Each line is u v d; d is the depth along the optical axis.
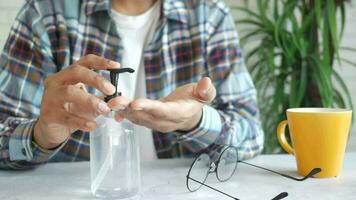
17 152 0.81
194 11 1.12
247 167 0.81
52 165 0.86
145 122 0.69
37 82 1.03
